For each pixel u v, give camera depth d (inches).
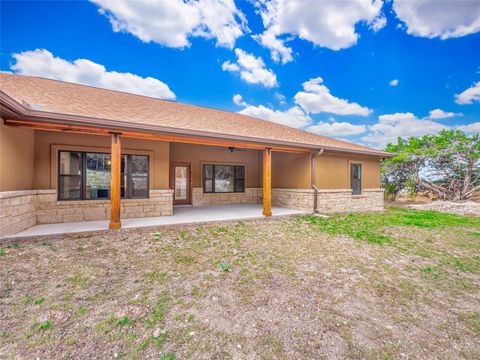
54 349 74.2
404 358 74.5
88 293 109.6
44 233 196.2
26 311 93.9
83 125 204.7
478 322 95.1
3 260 143.6
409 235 234.4
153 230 230.2
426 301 111.0
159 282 122.6
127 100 347.9
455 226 279.7
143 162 292.5
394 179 599.2
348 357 74.3
